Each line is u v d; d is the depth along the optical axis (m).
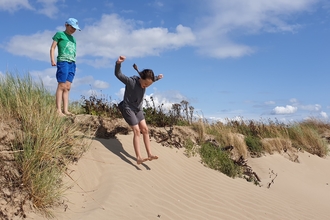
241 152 10.90
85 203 5.21
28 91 6.58
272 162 11.23
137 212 5.32
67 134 5.98
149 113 9.59
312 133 14.62
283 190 9.28
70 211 4.86
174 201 6.20
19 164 5.02
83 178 5.79
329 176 11.75
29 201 4.62
